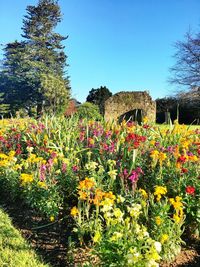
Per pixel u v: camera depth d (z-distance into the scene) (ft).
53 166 21.72
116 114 74.95
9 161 22.77
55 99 150.00
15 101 164.14
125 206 17.29
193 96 111.96
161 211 15.78
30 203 19.90
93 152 23.29
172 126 29.17
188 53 110.32
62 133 27.35
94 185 18.30
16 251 15.51
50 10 177.06
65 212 19.22
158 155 20.34
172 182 19.22
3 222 18.30
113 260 12.97
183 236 17.40
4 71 170.60
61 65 181.27
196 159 19.65
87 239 16.35
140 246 13.25
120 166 20.24
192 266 15.15
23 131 31.12
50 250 16.08
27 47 171.22
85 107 74.38
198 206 17.17
